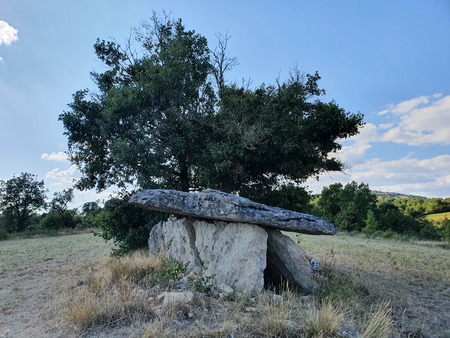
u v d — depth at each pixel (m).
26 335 5.93
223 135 13.32
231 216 8.69
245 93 13.70
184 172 14.73
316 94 13.81
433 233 35.38
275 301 7.03
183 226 10.62
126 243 13.63
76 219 49.75
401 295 9.25
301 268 8.73
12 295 9.07
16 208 48.53
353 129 12.92
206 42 15.55
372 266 14.06
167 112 13.42
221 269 8.75
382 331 5.88
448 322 7.51
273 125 12.63
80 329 5.75
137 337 5.34
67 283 9.34
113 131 13.50
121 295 6.79
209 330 5.47
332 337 5.40
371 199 43.44
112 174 14.15
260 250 8.43
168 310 6.17
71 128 13.60
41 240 32.41
